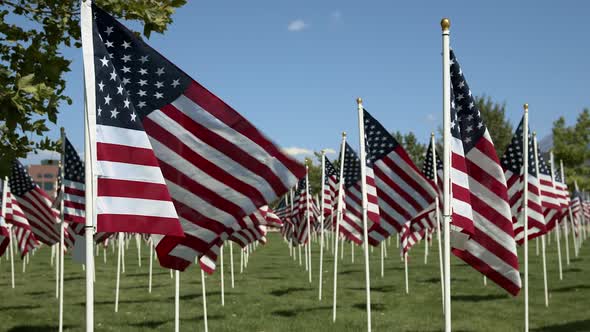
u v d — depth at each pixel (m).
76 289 24.39
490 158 11.06
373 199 15.48
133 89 8.40
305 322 16.69
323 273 29.88
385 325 16.25
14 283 26.69
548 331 15.40
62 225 14.78
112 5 10.38
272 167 8.46
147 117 8.41
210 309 19.05
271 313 18.31
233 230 9.08
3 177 9.81
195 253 8.56
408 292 22.67
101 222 7.02
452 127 10.18
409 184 17.00
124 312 18.53
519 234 17.77
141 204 7.19
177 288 12.38
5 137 10.52
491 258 11.02
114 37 8.37
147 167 7.29
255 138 8.48
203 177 8.51
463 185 10.05
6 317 17.75
